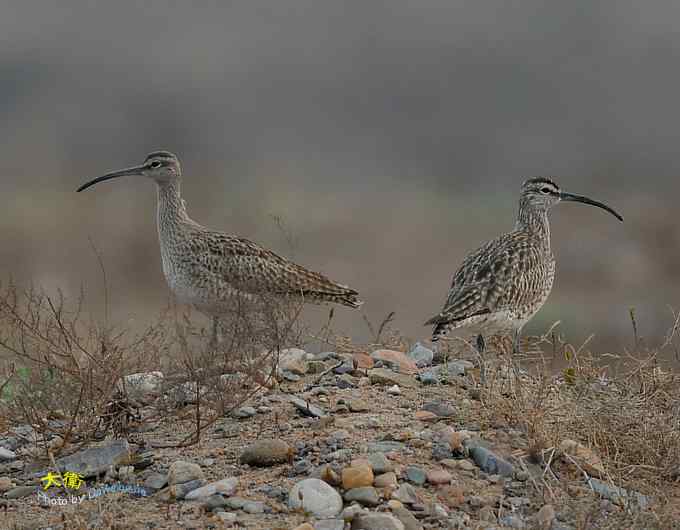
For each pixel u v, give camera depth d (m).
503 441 7.82
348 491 7.02
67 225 26.11
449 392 8.77
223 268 10.97
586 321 19.98
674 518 7.18
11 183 37.69
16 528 6.82
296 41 70.44
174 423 8.36
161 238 11.41
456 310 9.59
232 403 8.35
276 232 27.23
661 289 23.25
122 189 33.19
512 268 9.95
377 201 34.59
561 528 6.86
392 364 9.43
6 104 59.81
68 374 8.28
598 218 29.53
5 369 9.02
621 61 65.69
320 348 10.70
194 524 6.74
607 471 7.61
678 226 27.38
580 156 53.41
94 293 20.45
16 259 22.77
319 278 11.43
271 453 7.50
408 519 6.77
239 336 8.69
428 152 54.53
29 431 8.45
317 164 50.28
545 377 8.34
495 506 7.10
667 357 10.29
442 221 31.08
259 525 6.70
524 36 68.62
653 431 8.09
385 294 22.19
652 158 51.22
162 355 9.16
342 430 7.92
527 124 59.34
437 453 7.55
